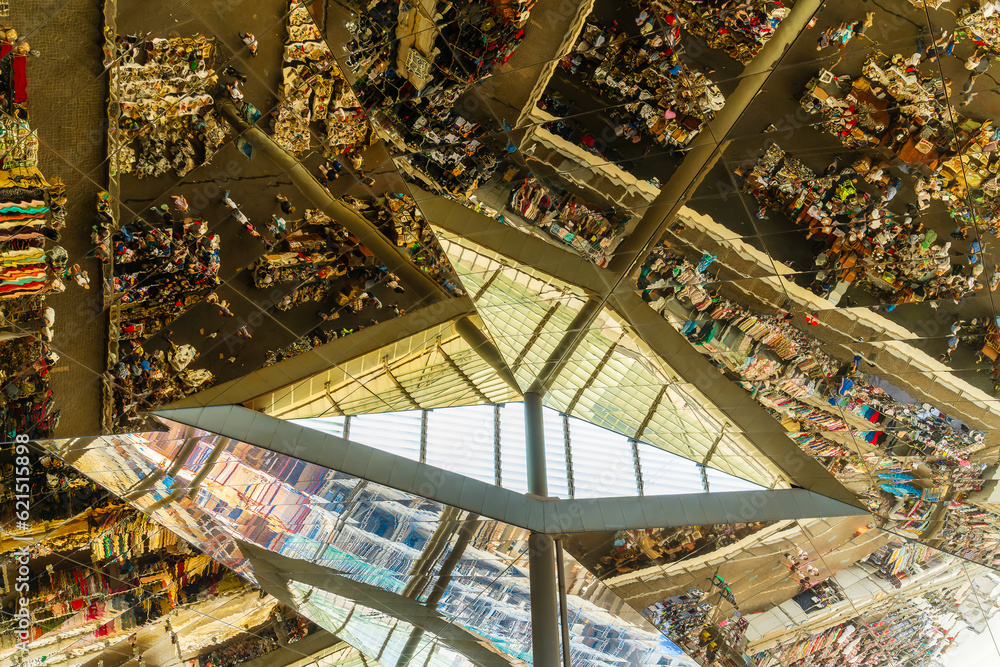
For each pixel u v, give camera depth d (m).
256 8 8.92
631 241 11.35
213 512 13.40
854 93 8.85
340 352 13.09
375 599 15.94
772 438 13.46
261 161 10.33
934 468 12.17
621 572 15.62
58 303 9.98
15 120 8.55
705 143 9.85
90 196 9.46
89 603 12.25
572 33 9.18
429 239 12.00
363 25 9.16
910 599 14.78
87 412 11.20
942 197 9.23
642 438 16.00
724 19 8.55
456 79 9.88
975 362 10.34
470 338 14.73
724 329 12.01
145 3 8.52
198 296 11.05
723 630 15.81
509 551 15.30
